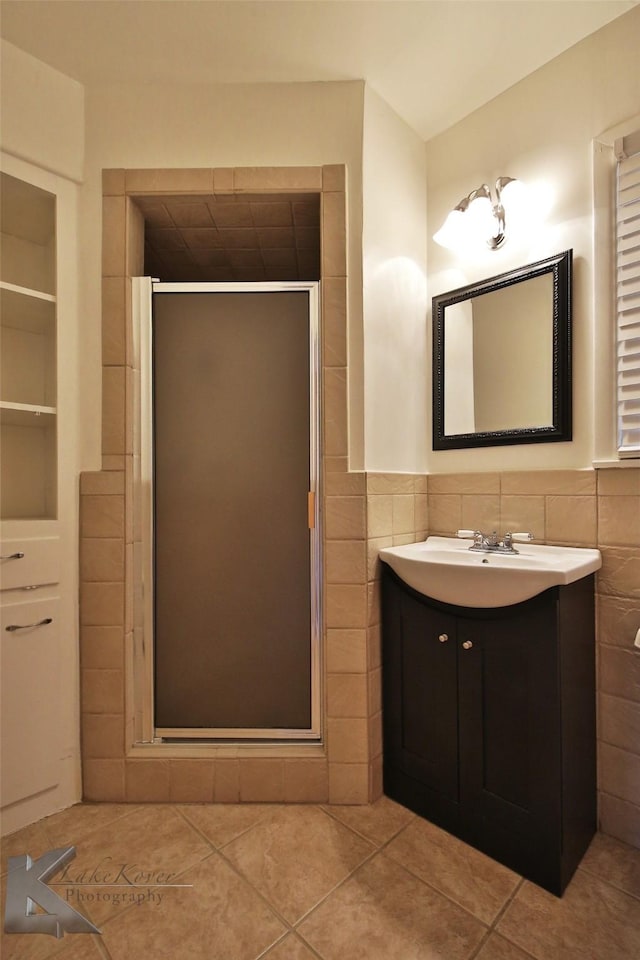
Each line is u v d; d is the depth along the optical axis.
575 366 1.50
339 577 1.55
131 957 1.03
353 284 1.59
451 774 1.39
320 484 1.61
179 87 1.59
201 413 1.64
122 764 1.54
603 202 1.43
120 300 1.58
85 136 1.59
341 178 1.59
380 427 1.65
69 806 1.52
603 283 1.43
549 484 1.54
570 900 1.17
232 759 1.54
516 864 1.25
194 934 1.08
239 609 1.62
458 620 1.37
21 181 1.47
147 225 1.86
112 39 1.43
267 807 1.52
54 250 1.55
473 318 1.74
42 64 1.50
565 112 1.53
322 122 1.60
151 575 1.61
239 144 1.59
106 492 1.56
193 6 1.33
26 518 1.58
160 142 1.59
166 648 1.62
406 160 1.79
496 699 1.30
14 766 1.42
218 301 1.64
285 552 1.62
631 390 1.39
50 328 1.65
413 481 1.78
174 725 1.62
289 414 1.63
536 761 1.23
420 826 1.43
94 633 1.56
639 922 1.11
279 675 1.62
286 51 1.48
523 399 1.61
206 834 1.40
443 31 1.42
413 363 1.81
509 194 1.59
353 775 1.53
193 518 1.63
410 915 1.13
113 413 1.58
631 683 1.36
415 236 1.83
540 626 1.22
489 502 1.68
